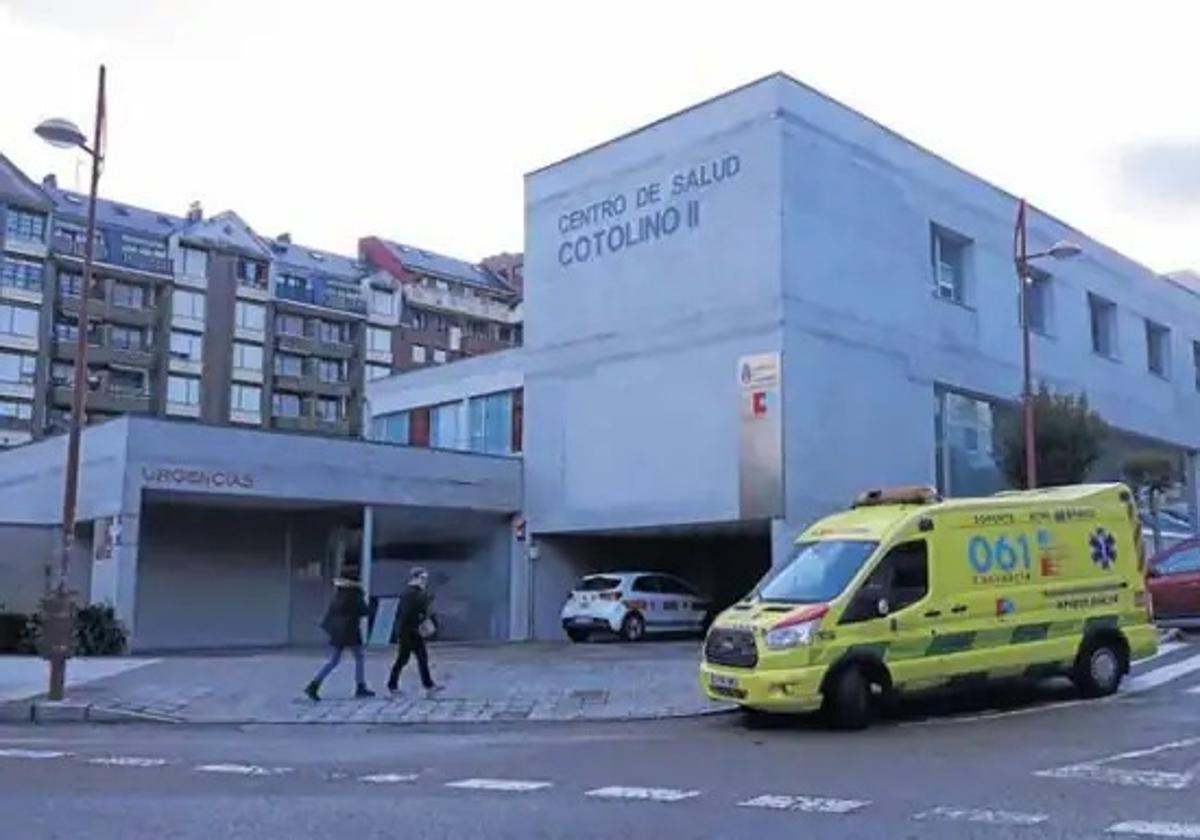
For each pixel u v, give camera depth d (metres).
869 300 27.06
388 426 39.53
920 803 7.84
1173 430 40.19
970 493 29.45
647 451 27.34
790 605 12.65
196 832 7.04
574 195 29.94
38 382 75.19
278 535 30.92
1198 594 20.92
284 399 88.19
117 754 10.88
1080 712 13.05
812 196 25.94
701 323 26.45
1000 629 13.41
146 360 80.69
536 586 29.92
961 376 29.48
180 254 83.62
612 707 14.52
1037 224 33.72
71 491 16.16
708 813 7.56
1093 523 14.66
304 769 9.76
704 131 26.92
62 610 15.72
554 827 7.13
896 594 12.85
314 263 95.12
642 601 27.73
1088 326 35.75
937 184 29.69
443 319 100.12
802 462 24.77
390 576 32.47
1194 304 43.06
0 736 12.88
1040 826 7.02
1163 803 7.74
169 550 29.06
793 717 13.34
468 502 29.55
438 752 10.92
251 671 18.56
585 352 29.11
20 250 75.44
